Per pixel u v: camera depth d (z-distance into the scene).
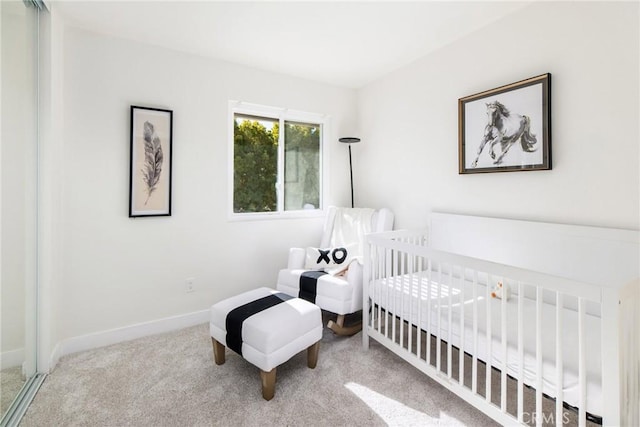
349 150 3.57
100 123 2.30
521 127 2.02
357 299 2.41
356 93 3.59
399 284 2.16
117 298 2.41
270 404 1.68
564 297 1.84
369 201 3.44
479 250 2.29
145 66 2.47
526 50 2.02
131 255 2.46
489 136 2.22
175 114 2.60
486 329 1.48
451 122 2.53
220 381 1.89
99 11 2.05
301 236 3.31
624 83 1.61
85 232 2.27
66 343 2.21
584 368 1.06
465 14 2.11
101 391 1.79
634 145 1.59
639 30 1.56
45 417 1.58
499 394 1.71
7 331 1.64
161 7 2.01
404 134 2.98
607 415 0.99
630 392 1.05
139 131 2.43
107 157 2.34
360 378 1.91
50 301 1.97
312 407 1.65
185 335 2.53
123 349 2.29
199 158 2.72
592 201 1.74
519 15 2.05
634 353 1.09
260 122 3.13
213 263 2.82
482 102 2.26
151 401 1.71
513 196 2.12
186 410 1.64
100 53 2.30
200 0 1.94
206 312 2.79
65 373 1.97
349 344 2.35
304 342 1.88
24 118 1.76
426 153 2.76
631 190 1.60
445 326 1.66
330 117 3.45
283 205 3.27
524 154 2.01
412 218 2.92
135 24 2.21
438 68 2.62
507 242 2.11
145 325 2.52
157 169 2.52
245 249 2.98
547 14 1.91
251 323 1.76
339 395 1.75
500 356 1.38
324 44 2.53
